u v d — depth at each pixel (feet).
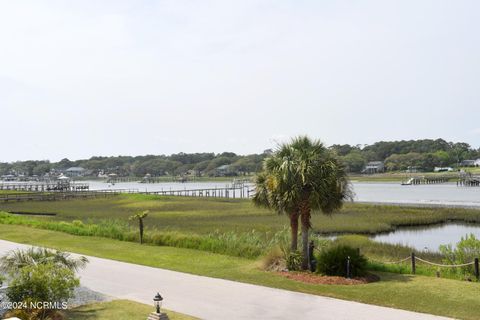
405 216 168.86
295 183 54.13
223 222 154.30
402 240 122.83
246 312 40.06
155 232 90.02
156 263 64.23
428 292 44.78
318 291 46.39
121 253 73.10
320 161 55.01
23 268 38.50
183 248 78.38
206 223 149.79
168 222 153.58
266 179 56.75
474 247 57.67
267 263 58.44
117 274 56.49
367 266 56.54
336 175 54.34
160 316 35.04
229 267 60.85
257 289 47.91
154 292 47.57
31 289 37.19
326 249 59.06
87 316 38.93
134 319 38.14
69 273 39.24
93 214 188.75
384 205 209.15
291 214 56.70
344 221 154.51
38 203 250.98
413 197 293.02
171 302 43.52
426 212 181.06
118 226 101.35
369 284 48.67
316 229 136.87
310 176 53.52
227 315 39.29
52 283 37.63
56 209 215.72
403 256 86.69
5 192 338.95
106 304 42.93
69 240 88.38
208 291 47.52
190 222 153.89
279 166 54.95
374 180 616.39
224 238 78.95
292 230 57.21
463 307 39.81
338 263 52.31
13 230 102.63
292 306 41.55
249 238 77.46
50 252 45.91
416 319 36.94
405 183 506.07
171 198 290.56
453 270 56.80
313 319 37.70
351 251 53.06
